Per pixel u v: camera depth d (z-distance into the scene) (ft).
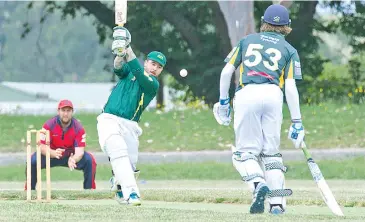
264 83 107.45
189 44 434.30
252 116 107.04
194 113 293.23
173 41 440.86
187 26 429.38
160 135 264.31
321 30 436.76
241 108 107.34
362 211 115.75
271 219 95.04
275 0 292.40
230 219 94.63
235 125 108.17
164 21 452.35
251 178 104.99
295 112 108.27
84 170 155.02
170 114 292.81
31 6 526.57
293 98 107.76
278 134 107.76
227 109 111.86
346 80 444.55
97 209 103.86
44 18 505.66
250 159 106.22
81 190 141.18
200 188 158.30
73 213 99.19
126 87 118.62
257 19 416.87
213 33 430.20
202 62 429.38
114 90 119.34
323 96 428.97
